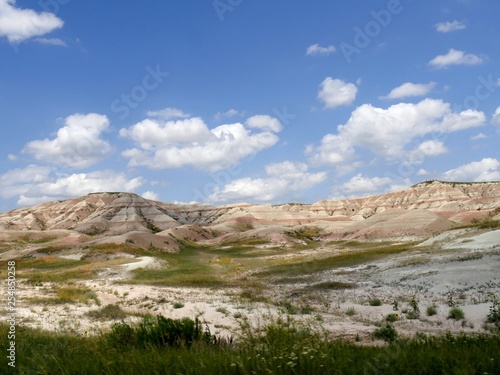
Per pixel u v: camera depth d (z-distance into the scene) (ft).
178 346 29.40
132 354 22.18
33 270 204.03
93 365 19.62
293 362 17.78
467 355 18.03
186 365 18.43
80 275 175.52
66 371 18.93
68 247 281.33
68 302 91.61
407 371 16.49
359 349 22.91
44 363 20.72
